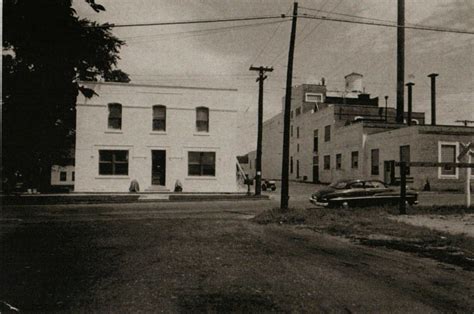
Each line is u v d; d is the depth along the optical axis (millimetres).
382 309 5113
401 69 36312
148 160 26734
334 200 18406
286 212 15930
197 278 6426
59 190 26094
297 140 56969
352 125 39500
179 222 13828
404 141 31359
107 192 25688
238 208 19484
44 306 5023
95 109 26266
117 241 9805
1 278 6324
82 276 6477
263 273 6809
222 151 27531
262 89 26281
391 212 16188
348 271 7098
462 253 8695
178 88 27219
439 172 30047
